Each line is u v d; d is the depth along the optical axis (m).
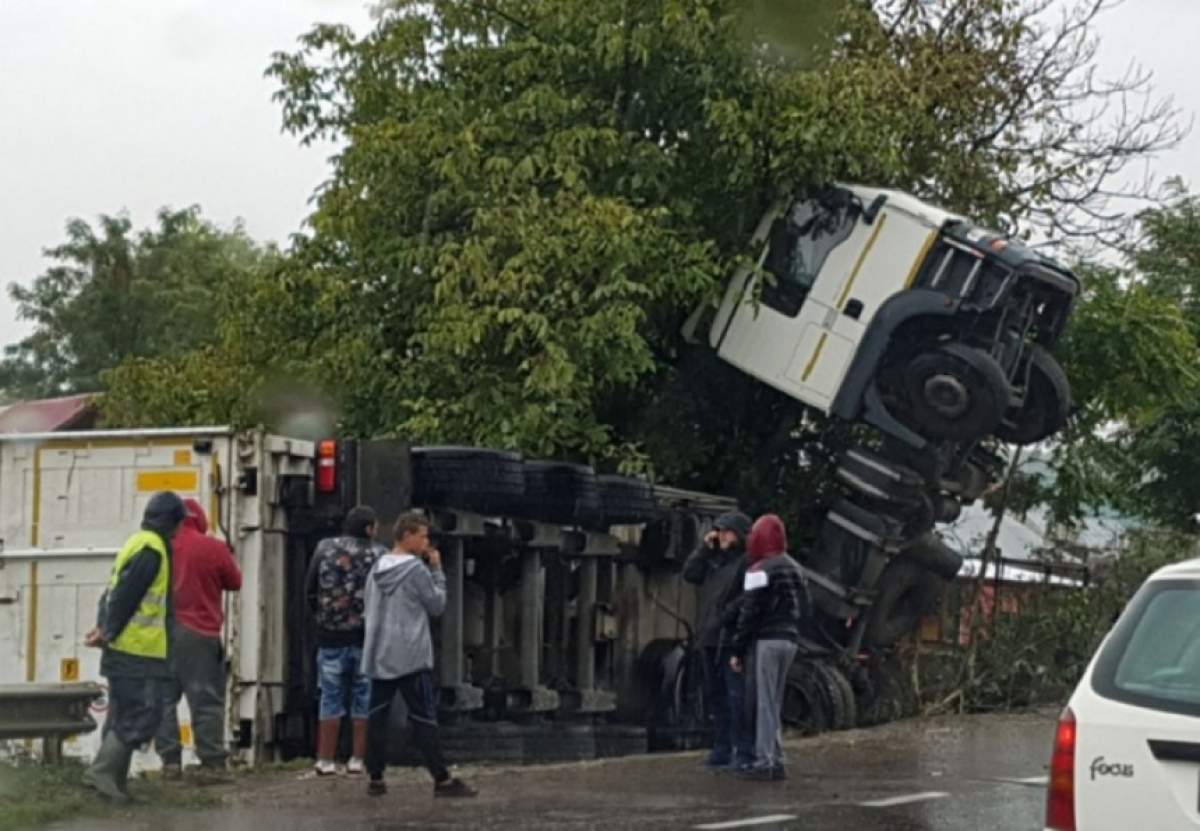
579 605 16.55
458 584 14.71
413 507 14.30
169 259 47.94
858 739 15.87
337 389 20.14
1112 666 7.00
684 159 19.83
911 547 17.97
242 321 20.95
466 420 18.70
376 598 11.84
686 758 14.57
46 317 48.50
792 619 13.03
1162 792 6.70
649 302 19.17
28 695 11.91
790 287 18.20
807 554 19.61
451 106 20.17
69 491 14.23
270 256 23.34
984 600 19.92
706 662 13.77
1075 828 6.88
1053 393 18.09
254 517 13.80
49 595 14.24
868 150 18.84
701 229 19.62
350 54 21.20
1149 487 29.94
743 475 20.42
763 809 11.46
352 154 19.92
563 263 18.78
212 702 12.73
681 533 17.84
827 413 17.75
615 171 19.81
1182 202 27.81
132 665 11.38
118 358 47.03
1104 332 21.52
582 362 18.69
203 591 12.66
